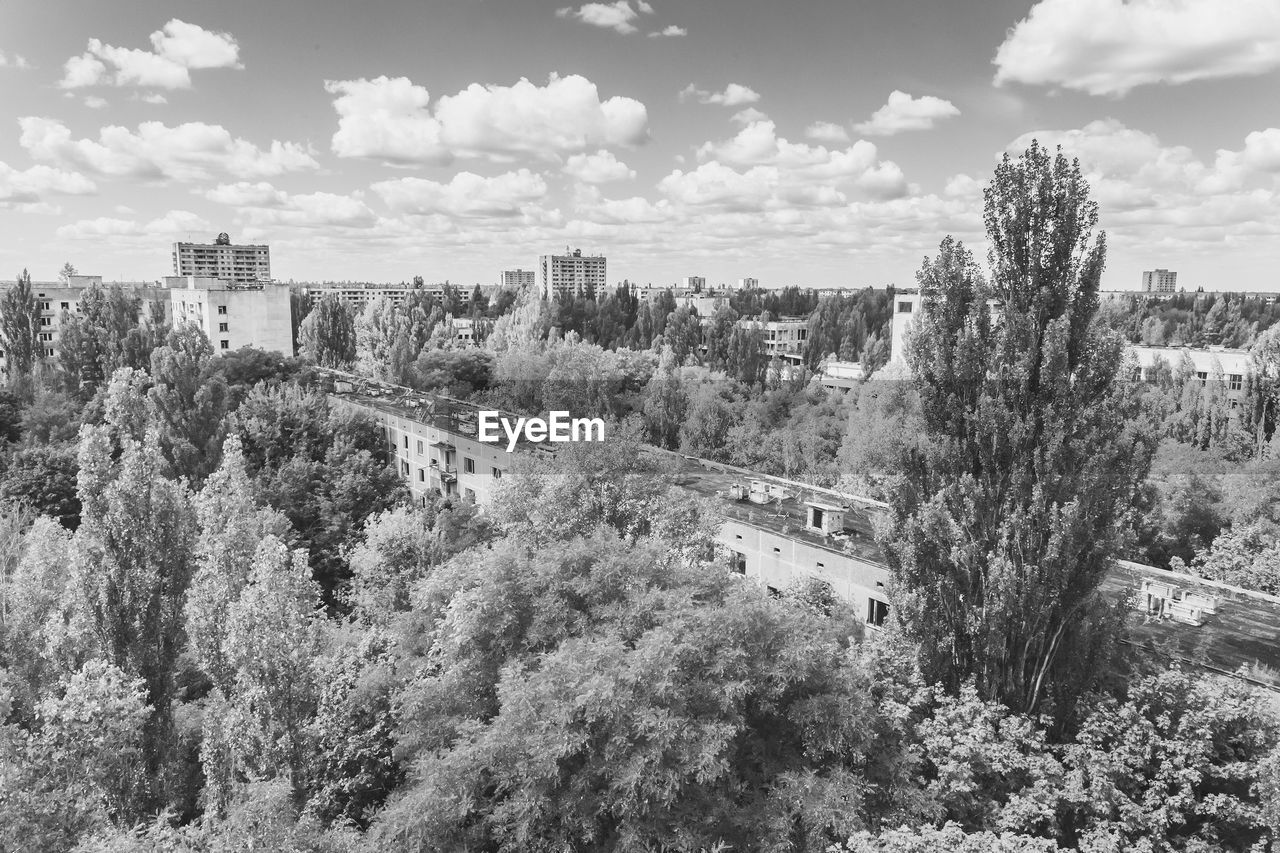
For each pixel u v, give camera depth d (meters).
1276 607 32.03
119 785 24.98
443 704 23.66
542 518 33.47
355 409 70.81
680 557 33.44
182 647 32.38
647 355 107.81
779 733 22.70
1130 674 23.97
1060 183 23.48
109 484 29.19
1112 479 22.81
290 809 20.80
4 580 39.34
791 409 87.25
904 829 17.67
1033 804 19.81
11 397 74.50
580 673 19.52
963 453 24.80
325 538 52.28
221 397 60.62
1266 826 19.33
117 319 85.75
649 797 19.44
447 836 20.45
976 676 24.19
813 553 37.22
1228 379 87.19
